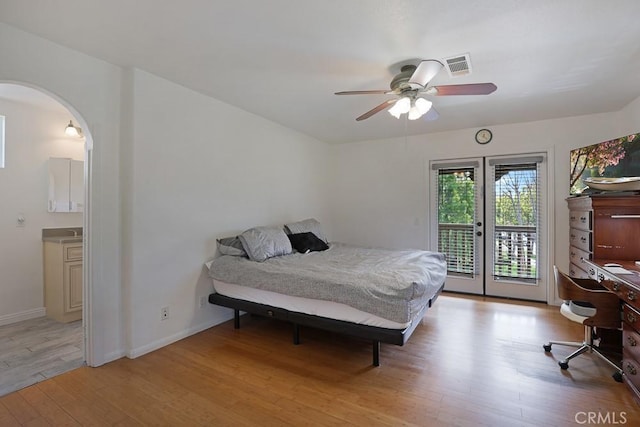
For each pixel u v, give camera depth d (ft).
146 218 8.84
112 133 8.41
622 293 6.97
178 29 6.61
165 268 9.37
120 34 6.84
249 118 12.34
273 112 12.30
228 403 6.64
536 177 13.48
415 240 15.90
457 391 7.01
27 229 11.73
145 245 8.82
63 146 12.76
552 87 9.56
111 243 8.43
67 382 7.39
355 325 8.04
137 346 8.68
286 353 8.95
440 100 10.77
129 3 5.74
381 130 14.98
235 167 11.74
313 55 7.66
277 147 13.92
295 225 13.89
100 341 8.18
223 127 11.19
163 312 9.33
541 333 10.14
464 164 14.75
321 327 8.49
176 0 5.64
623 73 8.57
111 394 6.94
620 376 7.27
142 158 8.70
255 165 12.69
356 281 8.18
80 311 11.74
